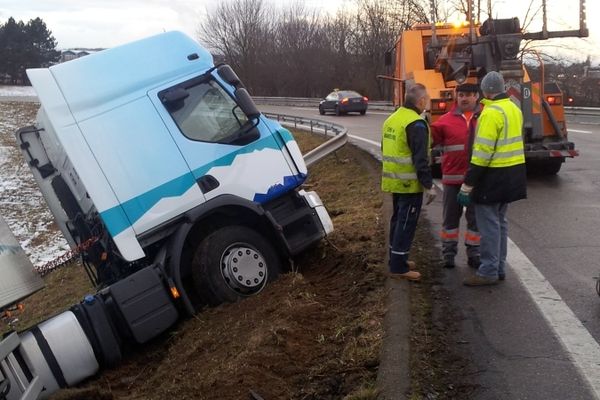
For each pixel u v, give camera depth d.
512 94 10.11
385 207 8.88
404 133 5.65
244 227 6.45
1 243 4.46
